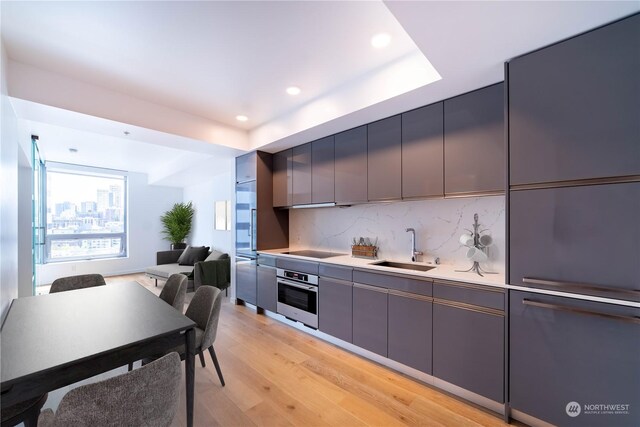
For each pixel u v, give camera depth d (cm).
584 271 144
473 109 207
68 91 234
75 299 201
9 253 199
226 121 343
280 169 383
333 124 279
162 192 724
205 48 199
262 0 154
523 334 165
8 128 195
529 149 161
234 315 373
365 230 321
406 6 126
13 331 142
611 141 136
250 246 388
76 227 602
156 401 109
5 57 194
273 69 228
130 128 280
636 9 127
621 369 135
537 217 158
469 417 179
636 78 130
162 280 528
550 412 155
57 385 113
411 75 207
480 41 151
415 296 219
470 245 218
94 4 156
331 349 274
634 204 131
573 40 147
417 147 239
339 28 178
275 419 178
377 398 199
